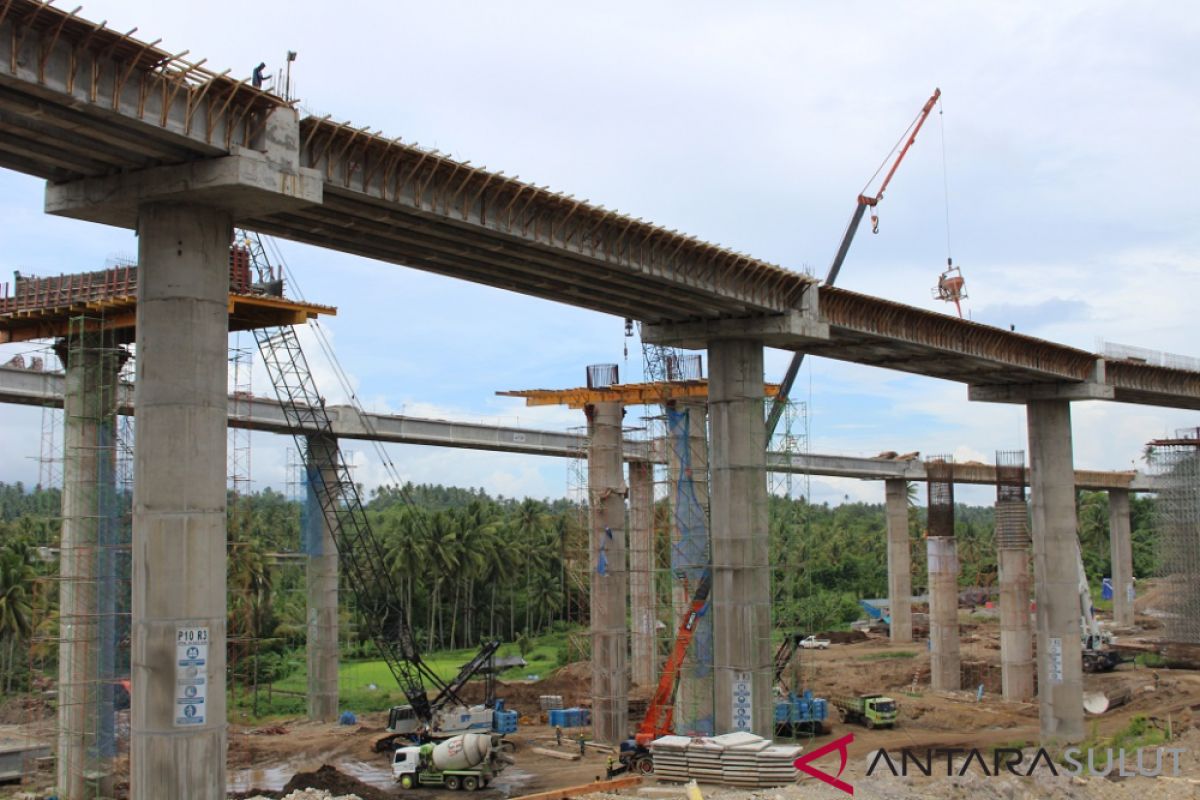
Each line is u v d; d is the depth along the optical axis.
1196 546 107.38
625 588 72.75
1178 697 86.25
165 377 35.97
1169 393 83.31
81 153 35.12
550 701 87.56
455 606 140.88
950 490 97.62
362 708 91.50
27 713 73.69
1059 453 76.75
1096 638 104.62
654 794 50.28
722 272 55.34
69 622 53.66
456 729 69.81
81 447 54.22
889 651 121.00
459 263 49.69
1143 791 52.50
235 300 57.22
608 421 72.31
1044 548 75.12
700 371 72.62
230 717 83.12
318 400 76.25
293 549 134.25
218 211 37.38
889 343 64.12
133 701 35.44
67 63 30.80
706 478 71.50
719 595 59.97
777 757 52.22
